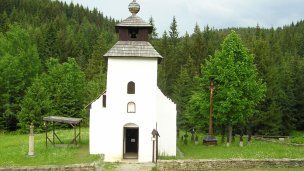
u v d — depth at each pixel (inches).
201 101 1737.2
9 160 1216.8
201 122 1871.3
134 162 1252.5
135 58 1323.8
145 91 1312.7
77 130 2212.1
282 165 1091.3
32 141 1306.6
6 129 2464.3
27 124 2278.5
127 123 1302.9
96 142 1390.3
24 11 5511.8
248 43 3253.0
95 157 1294.3
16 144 1658.5
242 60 1690.5
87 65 3831.2
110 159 1283.2
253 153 1330.0
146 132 1295.5
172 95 3011.8
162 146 1401.3
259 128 2365.9
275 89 2363.4
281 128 2527.1
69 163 1173.1
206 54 3503.9
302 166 1097.4
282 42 4997.5
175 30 4367.6
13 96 2519.7
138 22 1355.8
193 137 1781.5
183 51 3836.1
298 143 1675.7
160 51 3769.7
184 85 2775.6
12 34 2768.2
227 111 1635.1
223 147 1563.7
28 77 2642.7
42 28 4360.2
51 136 1900.8
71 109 2561.5
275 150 1429.6
